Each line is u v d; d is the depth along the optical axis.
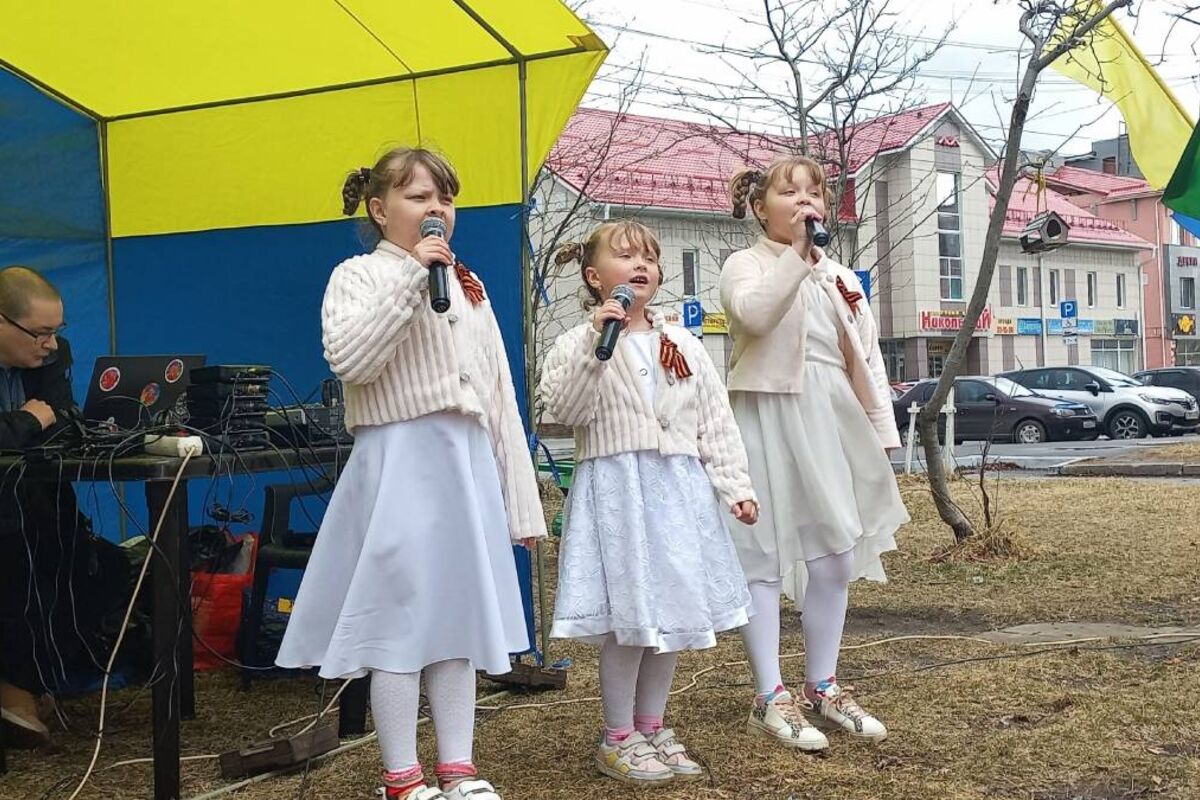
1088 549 6.67
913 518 8.39
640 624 2.77
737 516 3.03
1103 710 3.44
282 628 4.37
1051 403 18.06
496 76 4.25
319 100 4.66
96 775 3.19
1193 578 5.75
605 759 2.99
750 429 3.29
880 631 4.88
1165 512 8.16
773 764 3.06
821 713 3.34
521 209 4.20
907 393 19.02
